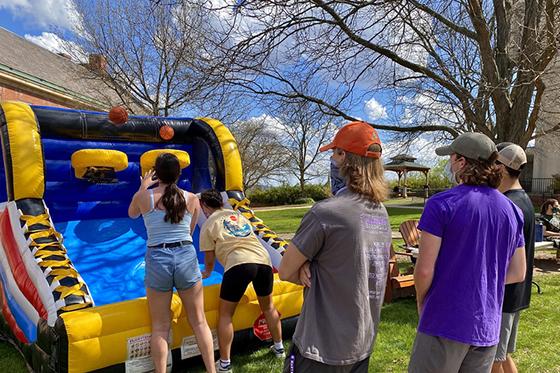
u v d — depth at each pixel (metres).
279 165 37.28
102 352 3.23
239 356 4.10
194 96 8.91
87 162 5.33
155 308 3.34
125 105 17.11
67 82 22.95
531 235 2.89
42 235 4.21
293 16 7.30
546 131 8.86
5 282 4.46
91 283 4.56
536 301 6.08
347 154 2.15
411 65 8.41
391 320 5.21
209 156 6.38
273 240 5.36
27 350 3.72
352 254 2.01
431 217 2.19
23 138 4.66
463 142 2.28
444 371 2.18
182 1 7.10
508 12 8.40
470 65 9.62
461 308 2.13
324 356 1.99
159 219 3.35
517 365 4.02
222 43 7.27
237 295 3.66
